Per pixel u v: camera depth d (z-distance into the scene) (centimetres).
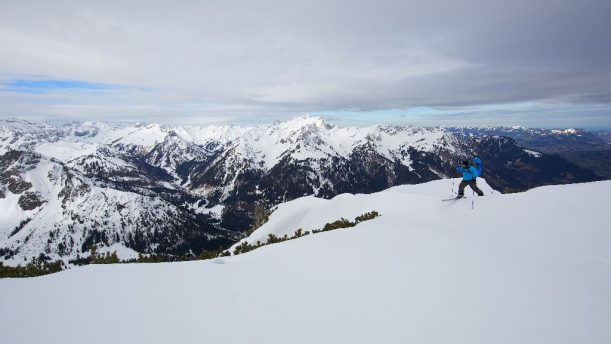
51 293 908
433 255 1202
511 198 2109
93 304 834
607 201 1700
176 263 1289
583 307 827
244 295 892
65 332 696
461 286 923
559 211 1739
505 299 850
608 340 681
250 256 1424
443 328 706
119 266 1200
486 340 665
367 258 1186
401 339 667
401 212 2327
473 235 1587
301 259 1242
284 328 714
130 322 740
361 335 683
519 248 1405
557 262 1208
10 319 751
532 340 671
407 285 929
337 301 839
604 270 1127
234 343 657
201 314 778
